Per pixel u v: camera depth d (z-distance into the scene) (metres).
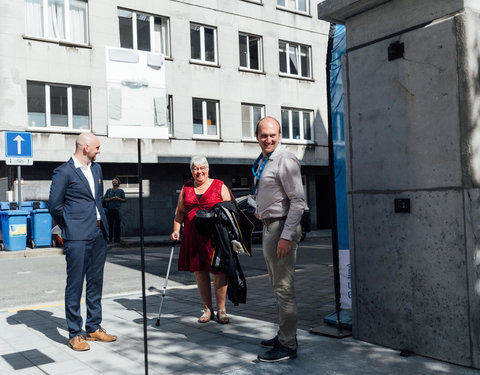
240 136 20.41
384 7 3.88
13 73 15.29
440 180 3.47
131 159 17.39
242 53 21.06
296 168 3.59
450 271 3.42
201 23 19.52
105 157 16.86
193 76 19.12
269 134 3.68
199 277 4.97
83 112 16.78
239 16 20.66
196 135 19.41
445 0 3.45
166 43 18.84
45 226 13.11
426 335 3.59
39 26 16.14
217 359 3.75
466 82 3.30
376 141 3.94
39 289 7.46
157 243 15.57
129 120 3.35
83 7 17.00
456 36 3.35
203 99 19.55
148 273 8.94
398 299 3.78
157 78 3.51
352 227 4.15
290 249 3.61
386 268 3.87
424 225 3.58
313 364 3.53
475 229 3.30
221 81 19.92
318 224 23.17
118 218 14.96
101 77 16.95
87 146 4.42
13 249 12.48
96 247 4.45
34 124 15.88
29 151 13.14
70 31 16.72
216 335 4.46
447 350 3.46
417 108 3.62
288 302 3.67
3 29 15.17
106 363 3.76
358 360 3.58
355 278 4.13
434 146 3.51
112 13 17.33
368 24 4.01
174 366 3.63
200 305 5.86
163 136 3.51
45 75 15.89
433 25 3.50
